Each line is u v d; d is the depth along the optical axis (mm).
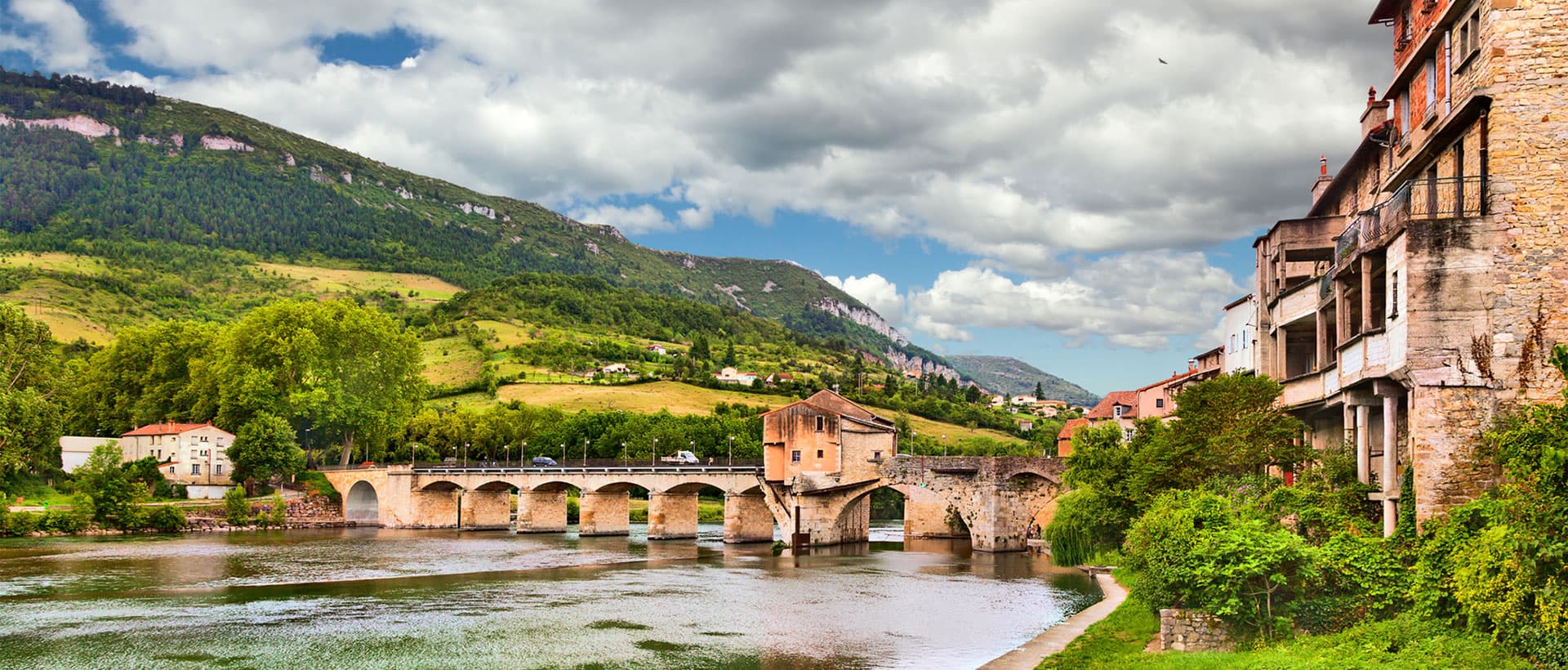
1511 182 38875
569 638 56969
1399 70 48812
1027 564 97250
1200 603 41031
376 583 82250
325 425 166125
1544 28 38875
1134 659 40344
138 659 51219
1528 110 38812
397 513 155000
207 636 57062
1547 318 38219
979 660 50656
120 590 76000
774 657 51625
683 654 52344
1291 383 55469
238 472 154875
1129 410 151250
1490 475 37844
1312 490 46188
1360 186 56375
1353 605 37906
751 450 194500
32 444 137750
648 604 70562
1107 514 82688
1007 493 109625
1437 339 38875
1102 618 56906
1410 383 38812
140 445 165625
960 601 71625
